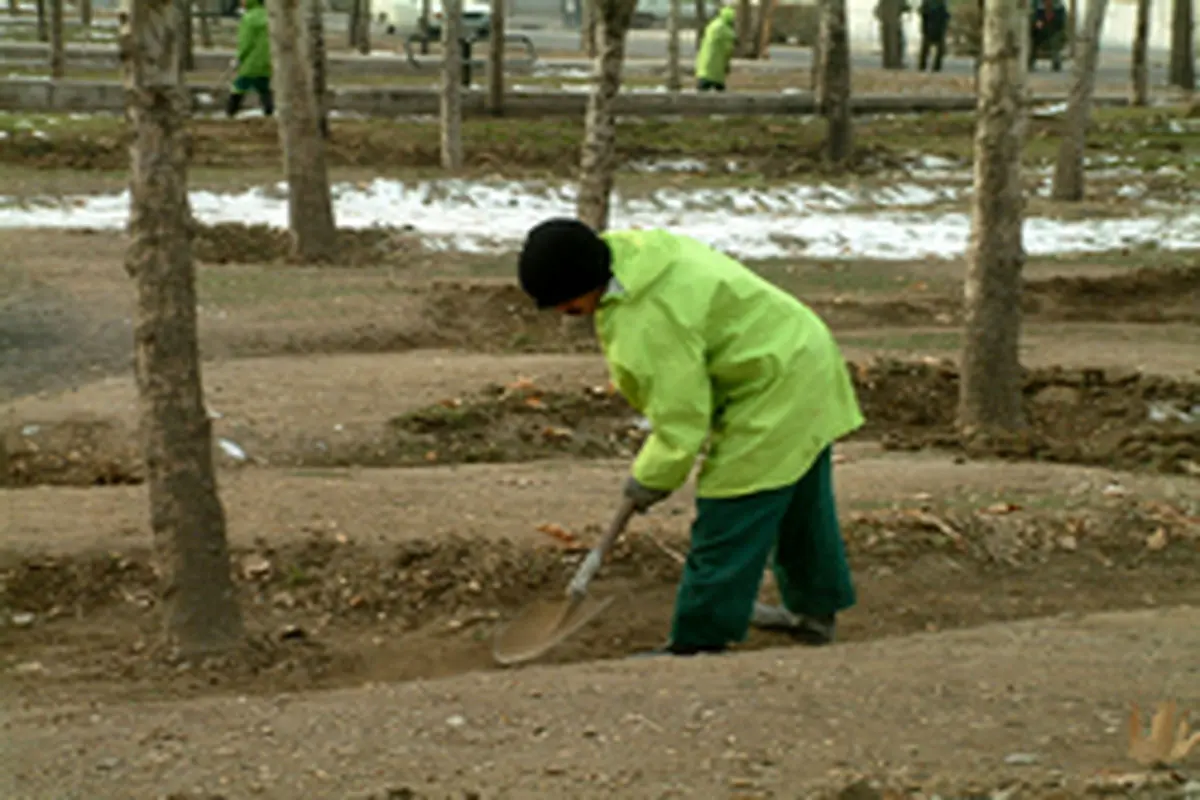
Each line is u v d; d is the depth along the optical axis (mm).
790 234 15930
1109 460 8898
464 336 11352
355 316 11297
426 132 20781
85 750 4355
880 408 9898
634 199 17672
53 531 6715
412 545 6727
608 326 5043
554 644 5629
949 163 21500
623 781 3979
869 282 13555
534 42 41000
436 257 14039
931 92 30188
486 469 8203
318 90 19422
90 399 8969
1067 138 18391
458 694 4773
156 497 5672
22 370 9648
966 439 9109
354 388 9438
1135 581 7066
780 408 5223
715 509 5324
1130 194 19188
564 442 8992
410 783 4023
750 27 39219
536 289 5008
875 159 21297
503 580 6641
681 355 5008
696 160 20781
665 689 4750
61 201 15758
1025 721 4391
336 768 4156
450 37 18734
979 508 7559
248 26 21328
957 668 4961
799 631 5809
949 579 6992
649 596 6727
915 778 3934
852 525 7281
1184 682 4789
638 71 32875
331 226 13562
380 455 8555
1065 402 9914
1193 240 15914
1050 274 13766
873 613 6633
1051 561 7191
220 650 5762
